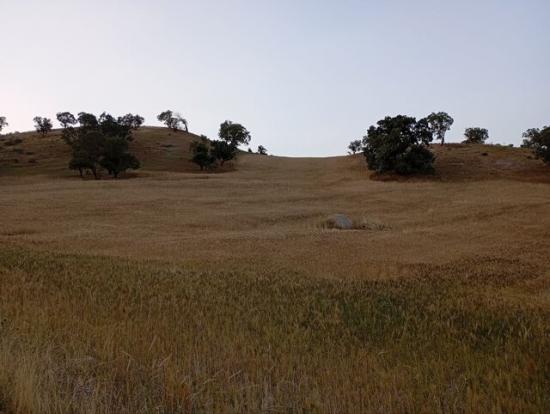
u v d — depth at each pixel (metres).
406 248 24.08
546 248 24.08
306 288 14.45
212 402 5.71
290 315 10.88
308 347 8.46
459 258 21.14
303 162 112.12
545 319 11.28
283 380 6.34
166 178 76.81
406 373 7.09
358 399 5.88
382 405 5.76
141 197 51.06
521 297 14.07
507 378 6.77
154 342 7.79
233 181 70.94
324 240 26.59
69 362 6.71
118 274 15.30
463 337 9.62
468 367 7.41
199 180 70.94
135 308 10.77
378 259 20.80
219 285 14.44
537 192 55.09
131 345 7.82
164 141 135.00
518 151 92.31
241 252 22.78
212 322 9.87
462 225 34.44
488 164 82.06
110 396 5.68
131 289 12.88
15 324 8.55
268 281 15.38
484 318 11.23
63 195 51.00
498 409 5.72
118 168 87.62
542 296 14.34
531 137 89.75
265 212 43.06
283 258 21.05
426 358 7.87
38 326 8.54
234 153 109.88
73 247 24.03
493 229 31.52
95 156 87.44
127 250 23.38
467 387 6.32
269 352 7.86
